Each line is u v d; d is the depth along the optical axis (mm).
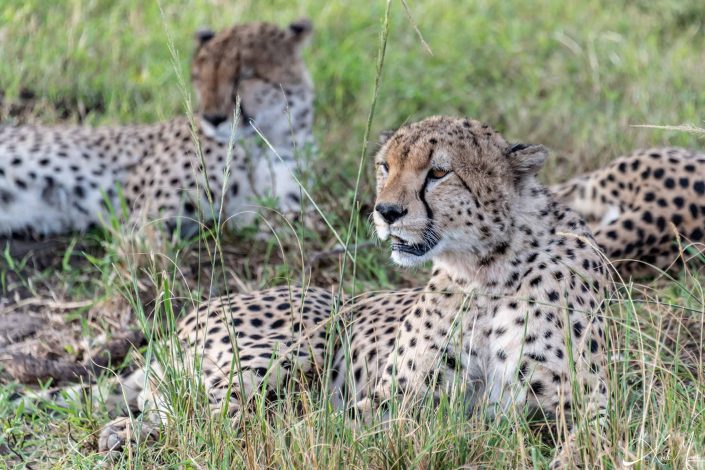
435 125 8062
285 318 8820
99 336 10008
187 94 7562
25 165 12578
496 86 16172
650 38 17281
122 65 15695
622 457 7016
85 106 14859
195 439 7445
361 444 7219
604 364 7758
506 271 7855
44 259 11820
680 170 10969
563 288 7691
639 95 14898
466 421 7473
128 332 9938
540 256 7832
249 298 9102
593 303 7840
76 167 12789
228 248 11766
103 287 10914
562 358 7586
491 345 7867
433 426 7336
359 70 16000
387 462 7133
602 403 7602
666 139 13531
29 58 15219
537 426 7914
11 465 7992
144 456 7699
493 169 7898
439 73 16250
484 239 7809
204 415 7582
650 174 11047
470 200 7801
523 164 8000
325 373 7707
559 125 14344
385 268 11094
